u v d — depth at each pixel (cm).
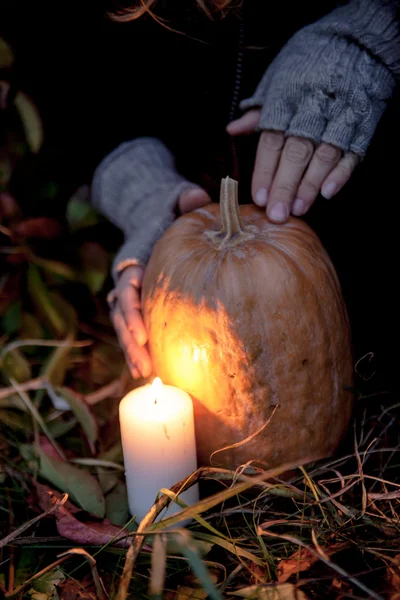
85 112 116
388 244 105
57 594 75
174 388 83
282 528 81
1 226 122
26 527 78
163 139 114
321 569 72
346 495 82
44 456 90
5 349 111
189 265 82
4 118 127
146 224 101
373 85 86
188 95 108
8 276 123
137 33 106
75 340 117
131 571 70
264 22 100
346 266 108
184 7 98
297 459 83
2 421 101
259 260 80
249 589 69
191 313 81
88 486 85
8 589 77
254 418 81
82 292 126
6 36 115
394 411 93
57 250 129
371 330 105
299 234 85
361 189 103
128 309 92
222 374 80
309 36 90
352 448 90
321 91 86
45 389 108
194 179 114
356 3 90
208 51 103
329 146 85
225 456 83
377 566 73
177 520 71
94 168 117
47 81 117
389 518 77
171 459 81
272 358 80
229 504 84
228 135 109
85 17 110
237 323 79
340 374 84
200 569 63
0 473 91
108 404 104
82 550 73
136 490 83
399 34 87
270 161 89
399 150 97
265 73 95
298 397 81
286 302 79
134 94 112
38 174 129
